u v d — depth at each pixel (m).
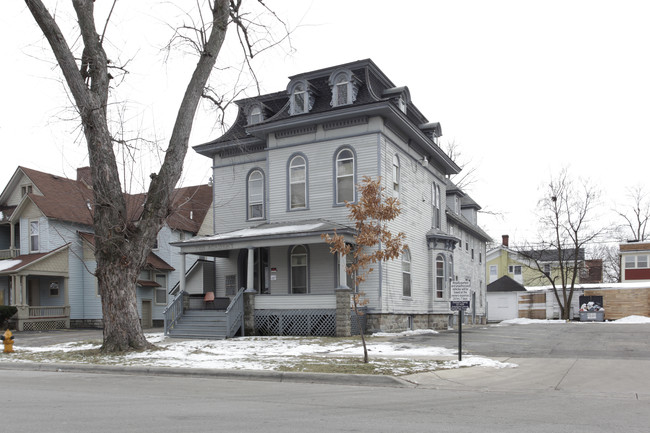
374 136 21.70
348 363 12.24
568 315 41.19
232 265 25.00
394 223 22.73
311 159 22.95
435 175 28.42
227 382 10.58
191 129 16.38
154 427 6.30
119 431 6.08
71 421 6.63
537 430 6.27
